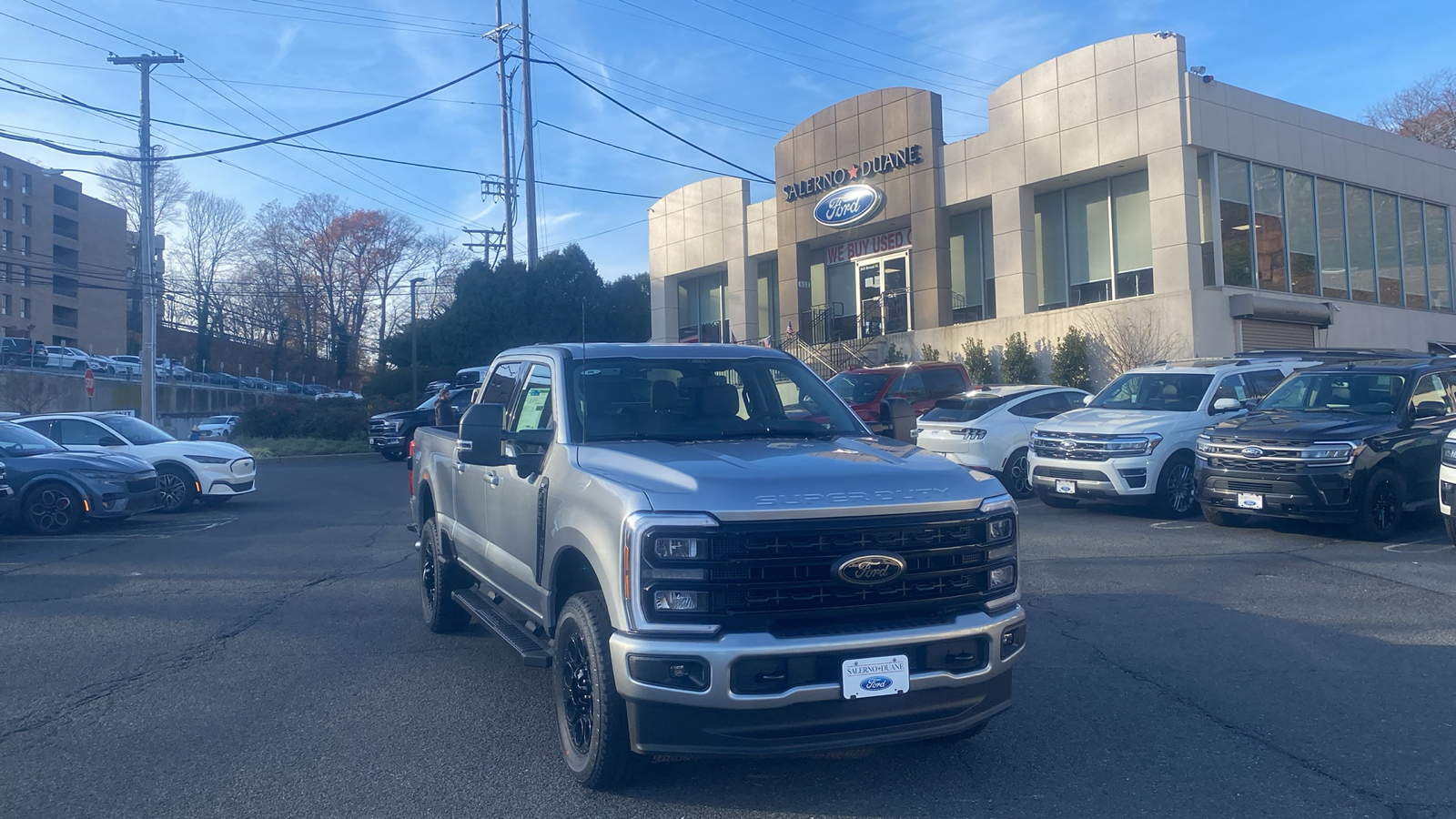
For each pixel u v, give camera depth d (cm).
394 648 718
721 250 3362
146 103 3059
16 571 1035
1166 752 495
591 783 446
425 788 461
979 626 425
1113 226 2462
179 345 8681
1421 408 1099
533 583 526
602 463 472
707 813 430
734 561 400
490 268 3997
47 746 522
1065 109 2405
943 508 427
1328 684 596
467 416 522
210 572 1023
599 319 3925
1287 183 2420
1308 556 989
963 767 478
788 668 398
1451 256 2864
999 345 2547
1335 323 2480
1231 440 1123
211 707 586
